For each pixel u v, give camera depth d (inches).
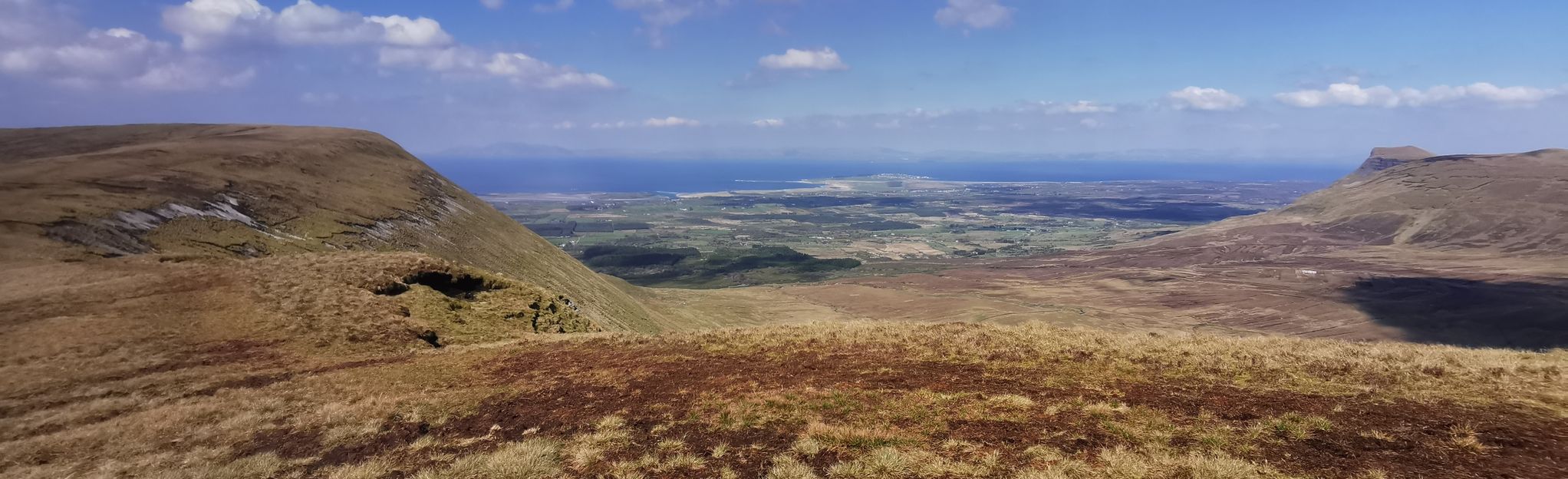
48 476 594.2
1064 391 665.6
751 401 677.9
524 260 3779.5
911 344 961.5
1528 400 561.9
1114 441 519.5
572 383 836.6
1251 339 922.7
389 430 687.1
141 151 3373.5
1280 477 437.4
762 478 489.7
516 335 1483.8
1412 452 466.0
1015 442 527.8
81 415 791.1
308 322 1298.0
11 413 807.1
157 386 916.0
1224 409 581.0
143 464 609.3
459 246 3435.0
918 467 489.7
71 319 1195.3
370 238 2950.3
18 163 2883.9
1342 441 492.4
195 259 1748.3
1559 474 414.9
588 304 3348.9
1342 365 721.6
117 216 2050.9
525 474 519.2
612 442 587.5
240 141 4335.6
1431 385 629.0
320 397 835.4
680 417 648.4
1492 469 430.3
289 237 2591.0
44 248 1674.5
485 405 761.6
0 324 1147.3
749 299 6555.1
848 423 594.2
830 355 916.6
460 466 542.0
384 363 1072.2
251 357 1099.9
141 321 1222.9
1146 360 794.8
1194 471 449.7
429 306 1518.2
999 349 889.5
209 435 695.7
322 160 4087.1
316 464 600.4
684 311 4977.9
